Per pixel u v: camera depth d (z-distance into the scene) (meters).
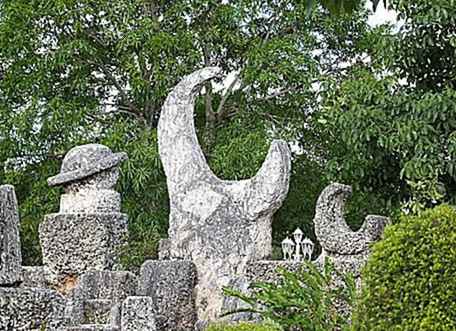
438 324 5.40
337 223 10.28
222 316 8.78
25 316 6.62
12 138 17.88
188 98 11.35
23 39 17.78
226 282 10.55
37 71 17.92
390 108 11.04
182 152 11.15
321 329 7.75
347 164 11.84
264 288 8.34
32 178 18.45
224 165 16.88
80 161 11.52
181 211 10.97
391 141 10.80
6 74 18.22
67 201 11.53
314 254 18.42
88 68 18.47
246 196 10.75
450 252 5.54
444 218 5.67
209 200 10.86
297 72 17.70
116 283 10.47
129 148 17.14
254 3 18.30
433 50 11.62
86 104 18.48
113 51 18.59
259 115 18.66
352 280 8.41
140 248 11.44
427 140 10.66
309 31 18.59
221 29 18.39
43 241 11.30
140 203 17.66
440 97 10.69
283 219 18.89
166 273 10.48
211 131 18.73
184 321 10.39
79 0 17.84
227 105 19.17
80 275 11.09
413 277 5.56
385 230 5.82
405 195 11.88
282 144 10.86
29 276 11.21
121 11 17.98
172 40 17.62
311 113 18.70
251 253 10.60
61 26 18.22
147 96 18.22
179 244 10.88
